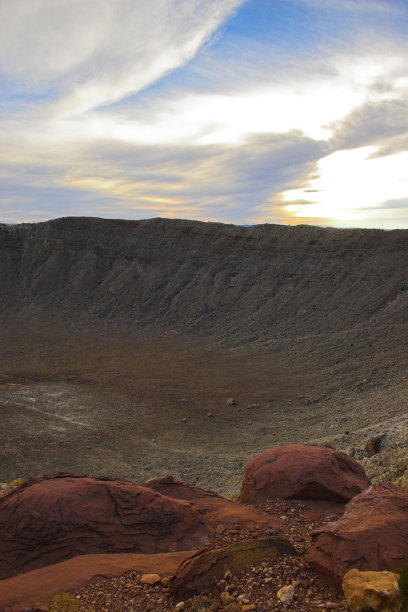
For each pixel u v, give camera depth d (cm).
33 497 731
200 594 523
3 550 665
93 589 544
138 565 604
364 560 528
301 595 505
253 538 691
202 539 697
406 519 584
